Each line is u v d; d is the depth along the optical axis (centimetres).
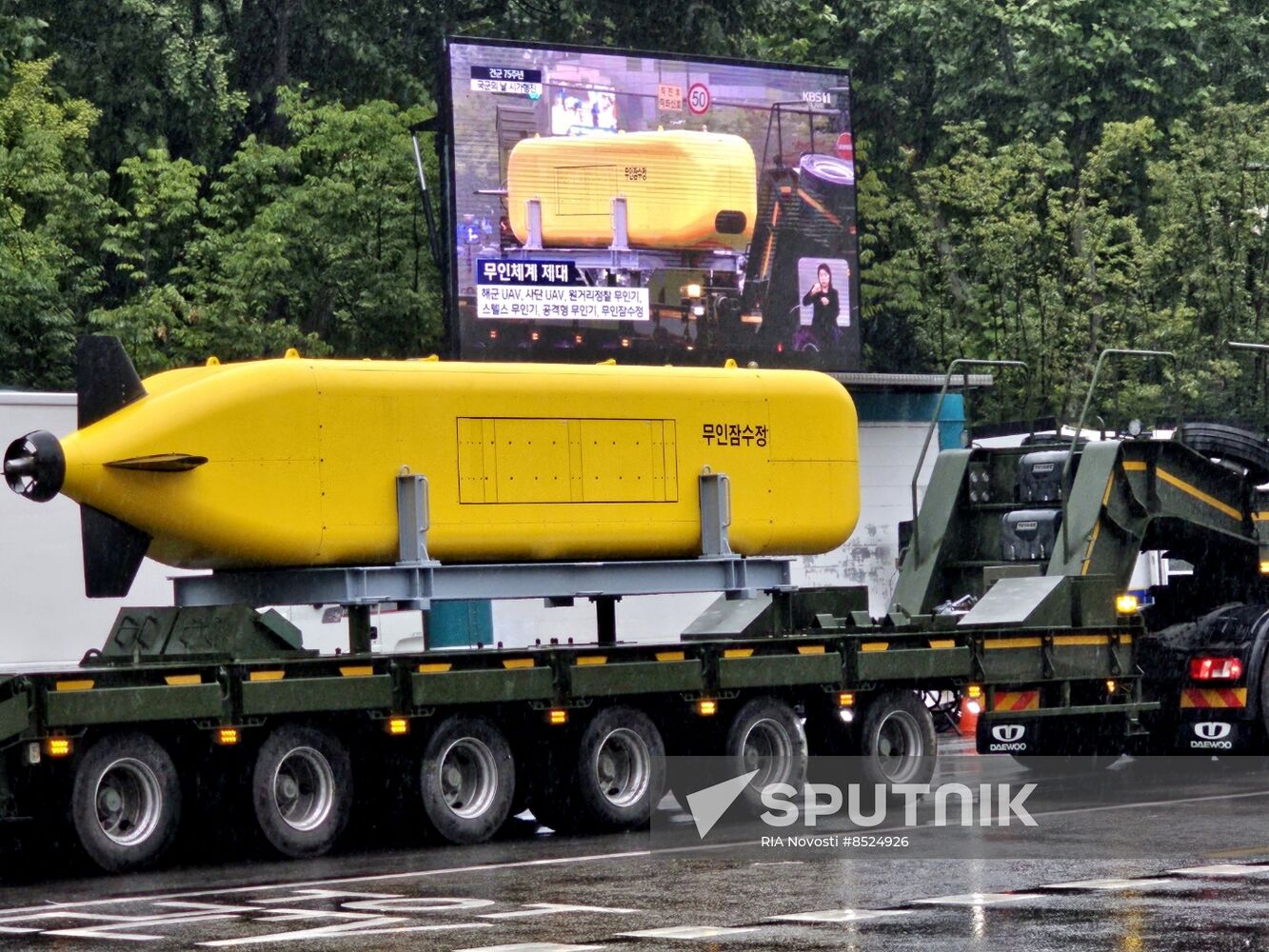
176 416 1472
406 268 3381
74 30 3631
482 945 1023
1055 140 4244
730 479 1703
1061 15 4403
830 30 4491
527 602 2334
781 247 2928
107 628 1953
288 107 3462
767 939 1027
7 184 3127
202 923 1127
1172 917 1071
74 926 1131
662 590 1675
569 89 2759
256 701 1423
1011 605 1839
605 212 2778
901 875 1262
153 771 1417
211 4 3981
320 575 1534
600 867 1344
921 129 4588
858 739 1720
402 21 3969
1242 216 4025
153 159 3394
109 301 3588
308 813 1481
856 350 2995
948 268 4156
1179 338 4028
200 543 1490
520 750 1596
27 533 1906
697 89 2859
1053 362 4031
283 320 3331
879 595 3008
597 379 1645
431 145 3462
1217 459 2019
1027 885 1200
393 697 1489
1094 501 1894
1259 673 1923
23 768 1384
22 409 1881
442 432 1564
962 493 2005
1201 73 4506
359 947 1024
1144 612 2078
